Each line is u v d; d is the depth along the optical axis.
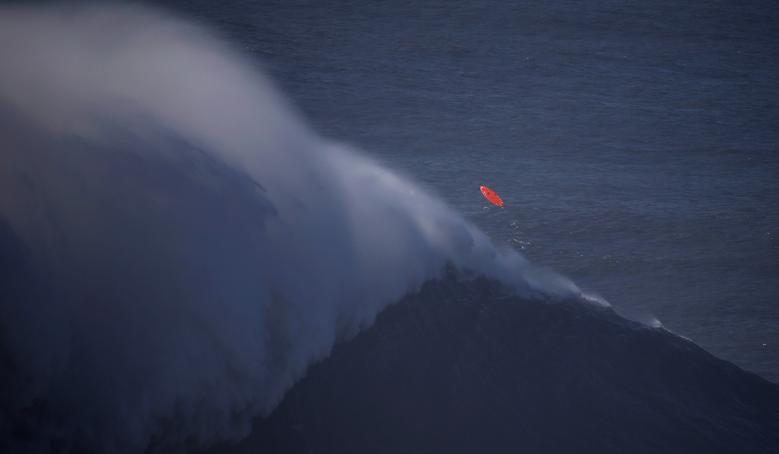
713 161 162.75
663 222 118.94
